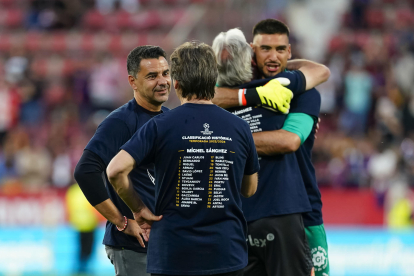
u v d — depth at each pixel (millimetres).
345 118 47938
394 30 59594
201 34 50656
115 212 12375
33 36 58719
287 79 13781
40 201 36094
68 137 46281
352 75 49281
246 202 13656
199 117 11094
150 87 12789
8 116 47906
